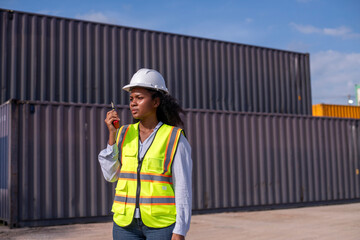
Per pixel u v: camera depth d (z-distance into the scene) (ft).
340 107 64.54
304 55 51.08
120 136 7.28
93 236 23.94
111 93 38.52
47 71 36.47
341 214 34.60
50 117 30.04
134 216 6.70
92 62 38.19
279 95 48.70
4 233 25.49
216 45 44.98
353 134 45.68
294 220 30.89
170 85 41.52
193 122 35.73
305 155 41.91
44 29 36.81
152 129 7.22
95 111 31.63
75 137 30.71
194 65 43.24
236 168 37.45
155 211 6.61
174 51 42.22
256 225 28.17
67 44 37.50
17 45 35.73
